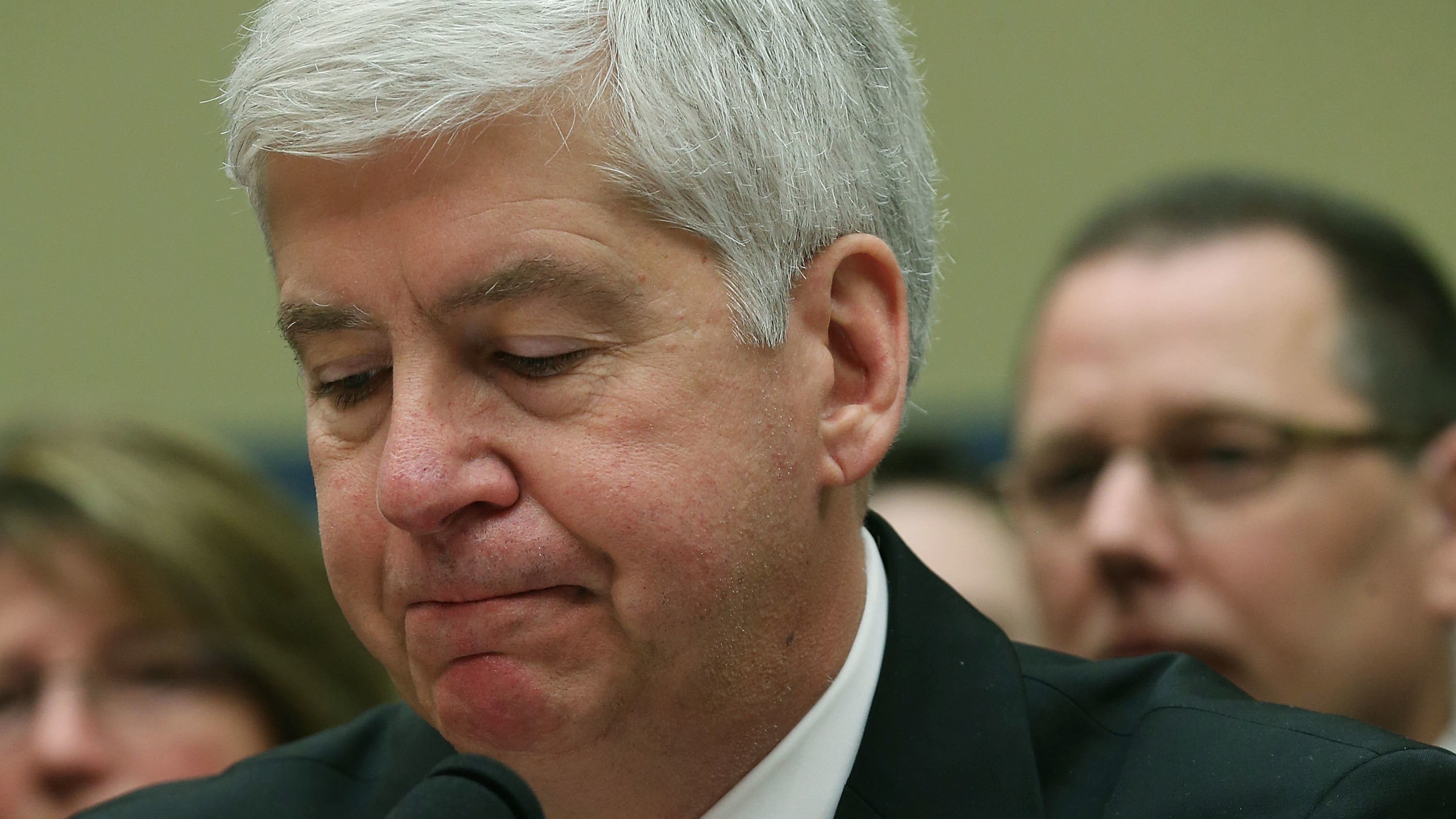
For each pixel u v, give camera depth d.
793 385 3.43
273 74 3.26
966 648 3.82
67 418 6.77
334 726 6.66
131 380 11.23
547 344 3.19
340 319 3.29
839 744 3.67
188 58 11.39
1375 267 6.09
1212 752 3.50
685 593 3.27
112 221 11.34
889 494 7.52
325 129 3.16
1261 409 5.72
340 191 3.23
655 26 3.26
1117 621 5.83
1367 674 5.73
